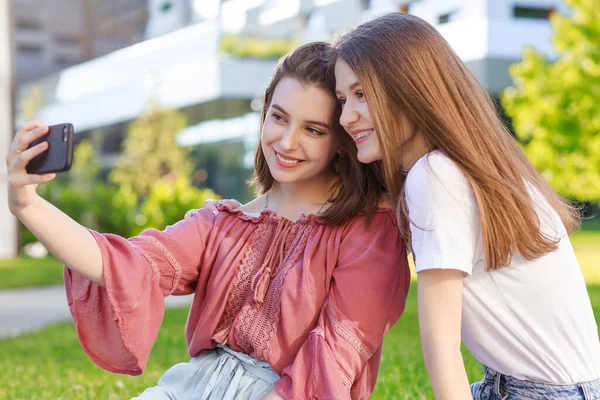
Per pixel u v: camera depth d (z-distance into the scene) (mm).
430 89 2279
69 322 7500
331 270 2471
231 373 2455
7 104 14859
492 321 2307
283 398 2309
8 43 14781
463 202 2209
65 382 4625
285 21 15492
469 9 14820
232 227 2635
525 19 15094
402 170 2420
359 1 14328
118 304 2320
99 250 2291
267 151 2605
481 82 2459
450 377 2152
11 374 4941
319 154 2547
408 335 5961
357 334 2363
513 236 2219
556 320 2305
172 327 6551
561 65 13008
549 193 2500
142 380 4566
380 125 2297
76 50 20031
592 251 14500
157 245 2516
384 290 2422
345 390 2291
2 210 14992
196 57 16359
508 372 2348
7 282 11047
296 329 2424
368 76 2303
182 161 16969
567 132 13047
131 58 18266
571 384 2293
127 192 15422
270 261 2527
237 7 15836
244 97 15828
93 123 19578
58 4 19750
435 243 2178
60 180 16969
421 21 2387
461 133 2260
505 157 2326
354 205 2516
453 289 2191
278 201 2721
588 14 12734
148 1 18250
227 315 2549
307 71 2535
